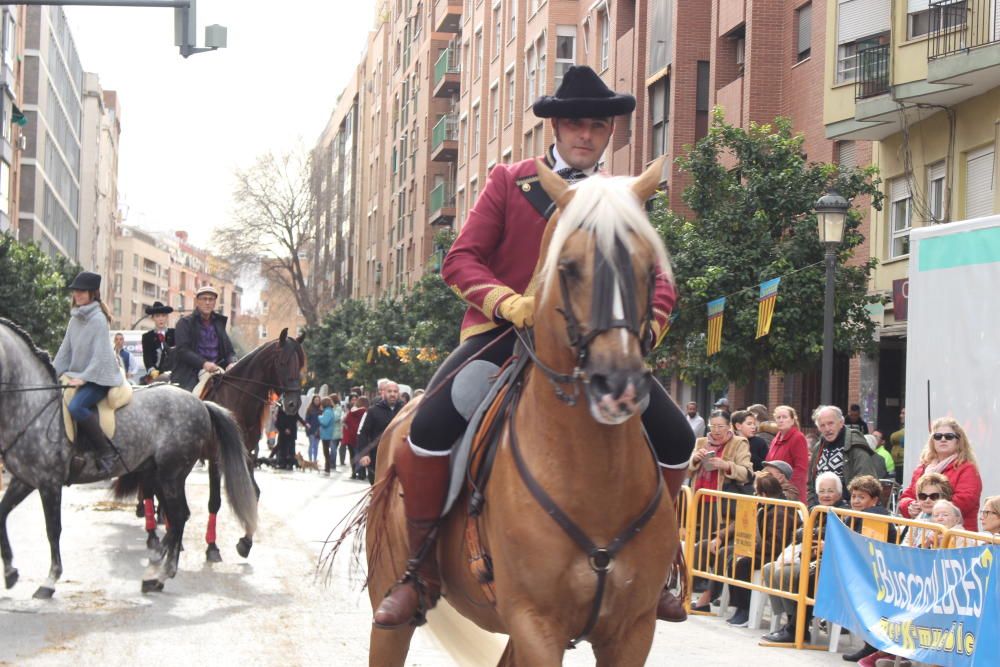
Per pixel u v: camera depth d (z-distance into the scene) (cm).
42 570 1133
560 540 404
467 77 5472
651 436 452
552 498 405
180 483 1072
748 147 2025
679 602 476
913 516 902
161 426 1062
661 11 3172
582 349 365
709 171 2036
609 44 3666
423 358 3869
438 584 486
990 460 933
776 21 2678
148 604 976
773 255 1959
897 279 2052
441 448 459
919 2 2023
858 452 1094
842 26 2258
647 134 3256
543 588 407
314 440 3350
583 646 878
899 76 2041
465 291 456
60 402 1006
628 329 359
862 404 2209
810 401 2459
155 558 1048
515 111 4509
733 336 1953
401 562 511
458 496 460
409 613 478
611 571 408
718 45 2895
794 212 1995
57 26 7362
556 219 401
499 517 417
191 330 1404
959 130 2022
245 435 1403
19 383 991
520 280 471
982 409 944
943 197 2059
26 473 998
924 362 1009
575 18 4100
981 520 846
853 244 1969
